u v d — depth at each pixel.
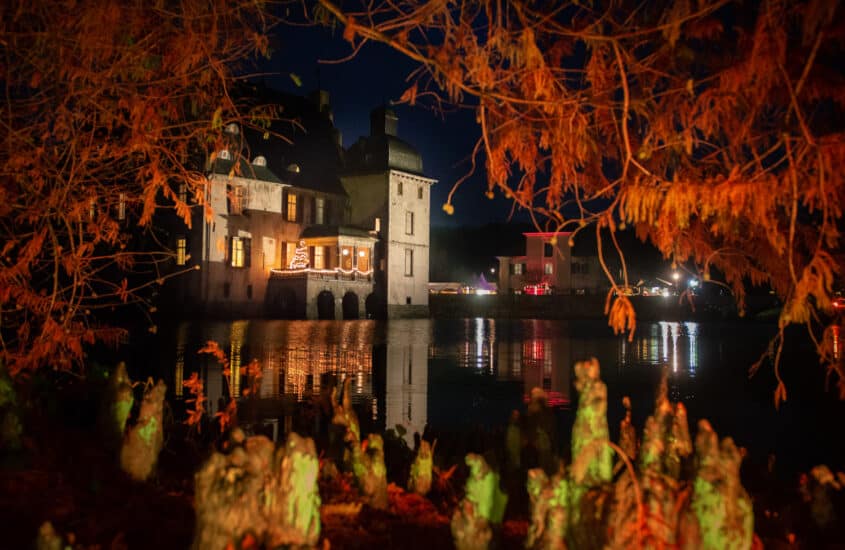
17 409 6.77
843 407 17.17
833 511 6.14
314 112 75.31
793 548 5.50
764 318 68.31
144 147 8.62
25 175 9.00
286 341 35.44
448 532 6.06
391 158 72.25
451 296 83.12
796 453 12.39
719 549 4.24
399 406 17.09
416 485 7.74
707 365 26.70
